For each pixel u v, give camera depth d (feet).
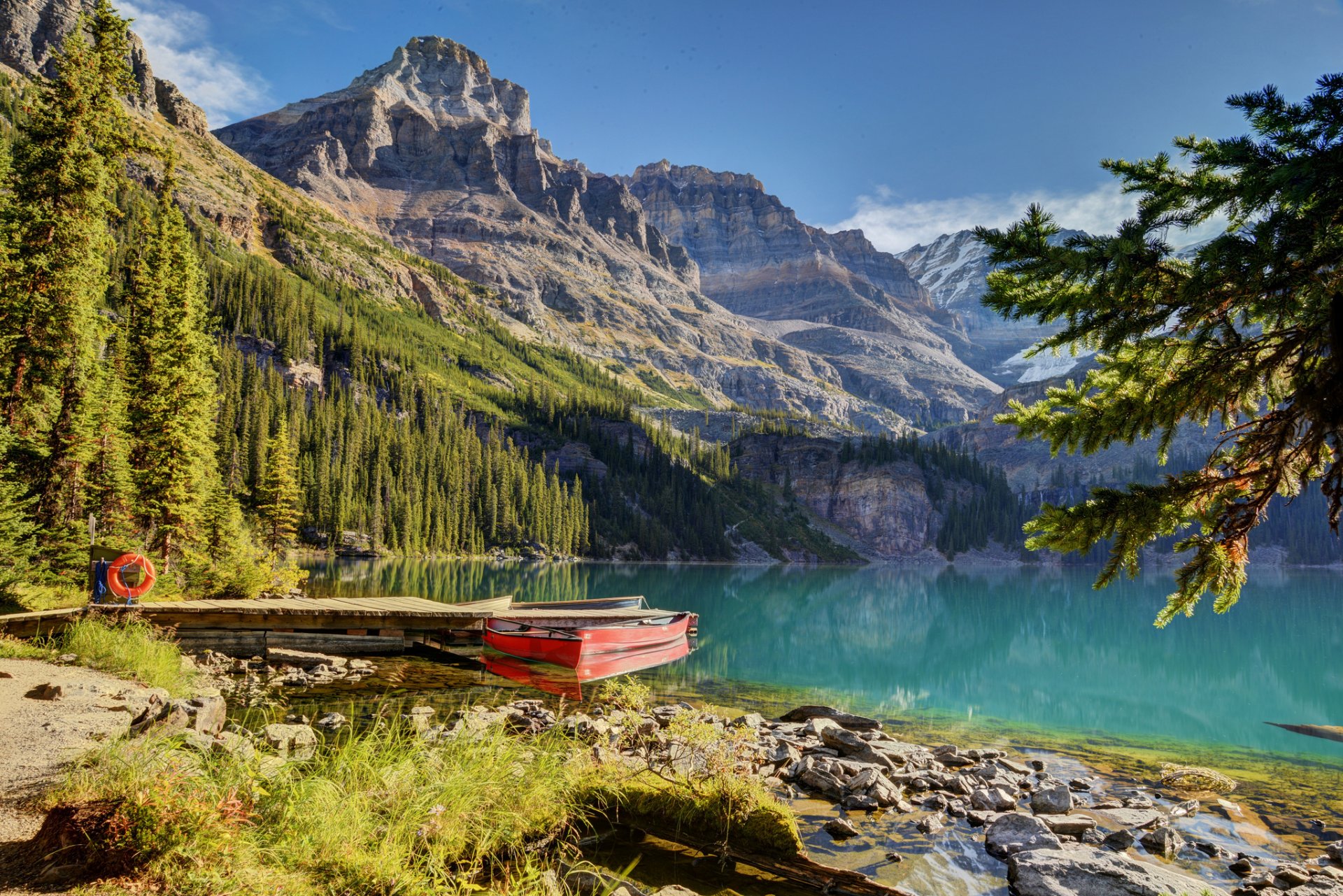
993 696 96.89
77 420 94.17
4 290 92.27
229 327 562.66
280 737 43.70
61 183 97.86
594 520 545.85
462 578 256.73
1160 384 23.03
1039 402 25.58
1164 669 127.75
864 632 174.70
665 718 64.39
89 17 103.04
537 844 31.27
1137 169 19.57
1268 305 19.16
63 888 18.38
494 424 644.69
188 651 73.15
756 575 442.50
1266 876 36.70
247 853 21.53
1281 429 21.44
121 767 25.96
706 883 31.60
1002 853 37.83
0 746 29.43
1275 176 15.84
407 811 28.04
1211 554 23.48
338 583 204.03
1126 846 40.86
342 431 419.33
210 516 131.23
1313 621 221.25
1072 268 18.74
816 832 40.68
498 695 68.13
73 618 62.49
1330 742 73.56
